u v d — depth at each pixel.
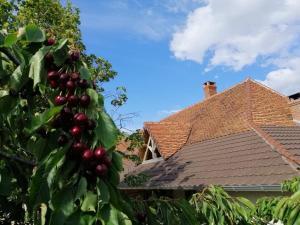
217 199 2.74
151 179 14.84
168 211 2.44
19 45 2.43
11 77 2.29
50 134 2.16
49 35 2.51
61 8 10.98
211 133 16.66
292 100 15.77
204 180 12.09
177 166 14.95
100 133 2.01
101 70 11.05
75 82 2.16
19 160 2.47
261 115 15.22
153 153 17.69
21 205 2.90
